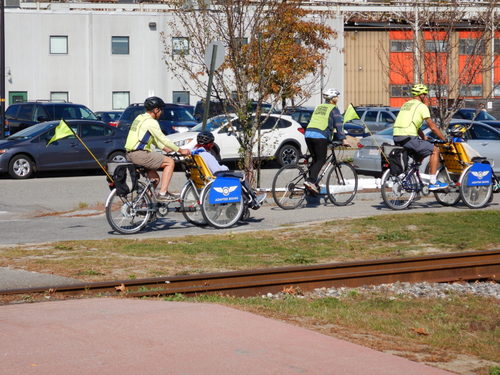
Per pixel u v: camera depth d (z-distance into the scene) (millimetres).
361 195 38281
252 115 40750
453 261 24109
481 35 45969
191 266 22906
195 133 55312
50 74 124250
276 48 39750
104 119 103000
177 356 12883
